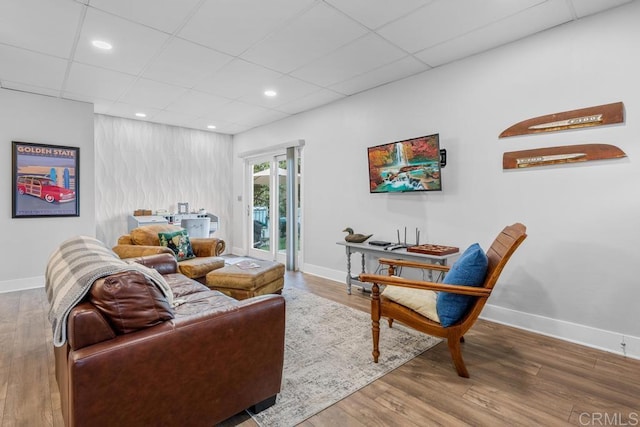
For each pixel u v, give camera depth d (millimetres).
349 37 2666
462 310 1952
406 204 3533
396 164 3395
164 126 5551
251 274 3016
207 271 3369
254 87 3779
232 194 6473
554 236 2545
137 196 5266
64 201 4070
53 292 1440
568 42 2451
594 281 2373
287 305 3270
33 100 3871
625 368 2059
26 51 2850
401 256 3096
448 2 2201
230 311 1478
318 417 1604
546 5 2229
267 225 5840
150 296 1320
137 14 2312
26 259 3861
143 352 1222
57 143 4031
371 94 3855
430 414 1624
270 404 1682
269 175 5707
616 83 2262
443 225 3223
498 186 2834
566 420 1575
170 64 3143
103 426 1146
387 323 2811
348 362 2141
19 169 3783
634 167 2209
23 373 1988
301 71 3336
